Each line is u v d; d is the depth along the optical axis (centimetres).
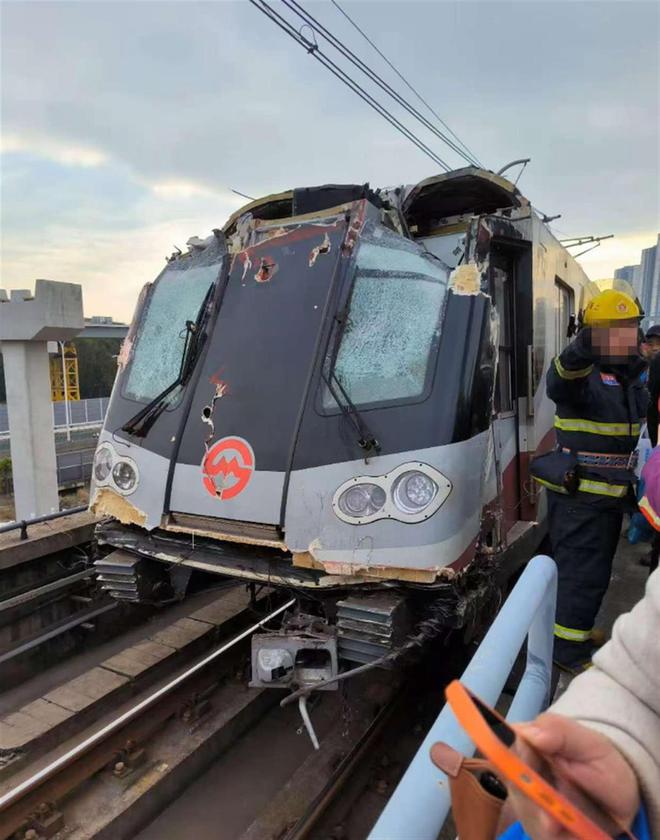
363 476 312
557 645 360
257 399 355
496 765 70
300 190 415
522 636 155
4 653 468
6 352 1043
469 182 464
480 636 380
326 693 441
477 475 318
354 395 332
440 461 303
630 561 598
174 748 373
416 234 524
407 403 319
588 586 351
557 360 346
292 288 378
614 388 347
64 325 1024
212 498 349
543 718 84
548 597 198
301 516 321
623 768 83
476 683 132
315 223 390
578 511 348
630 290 335
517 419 462
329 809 321
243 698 420
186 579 391
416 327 339
